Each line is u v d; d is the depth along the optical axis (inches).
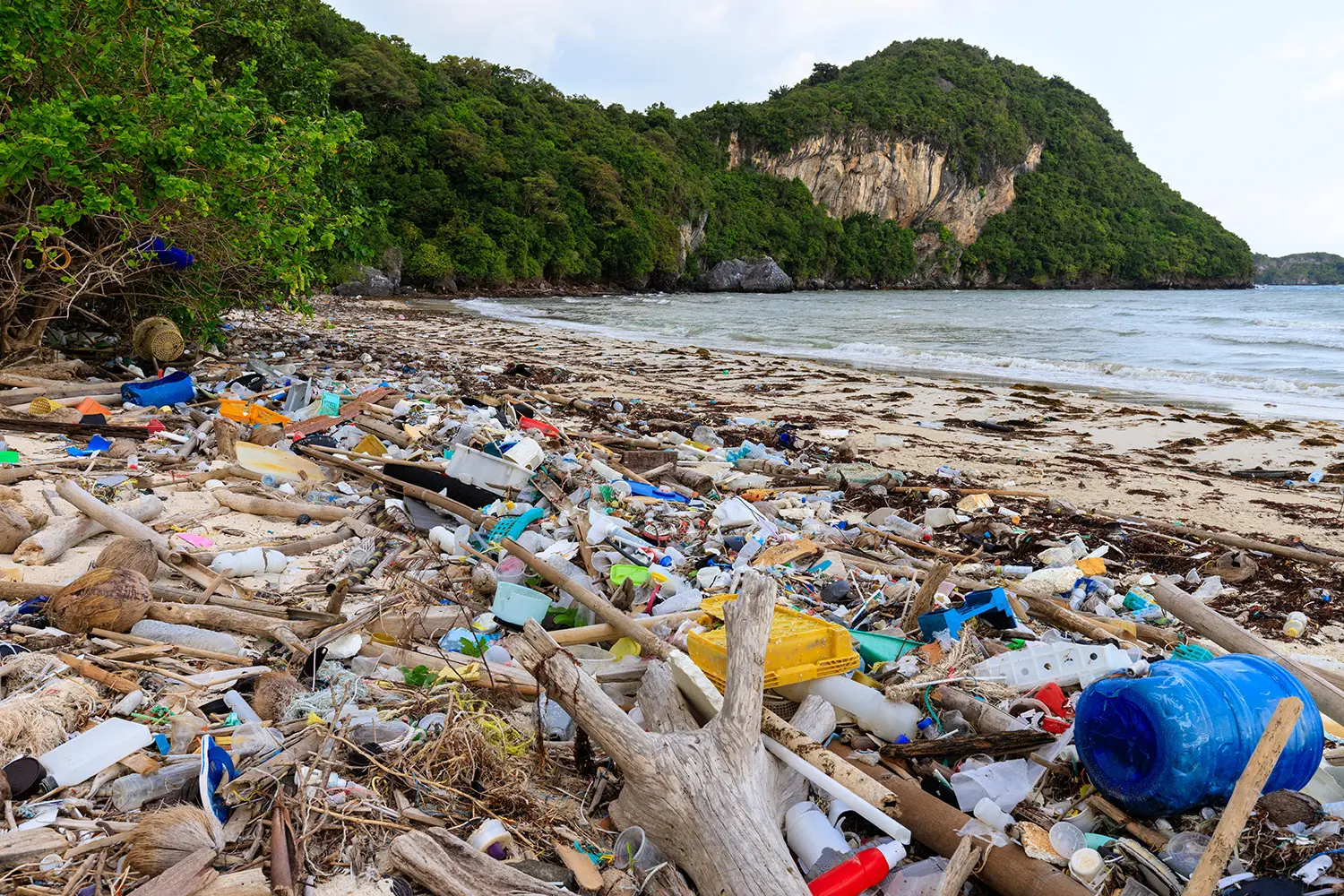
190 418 353.4
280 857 105.2
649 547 240.5
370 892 105.2
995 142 5393.7
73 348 465.7
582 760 133.0
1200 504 358.6
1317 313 1971.0
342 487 283.9
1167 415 585.3
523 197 3073.3
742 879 98.8
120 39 376.5
